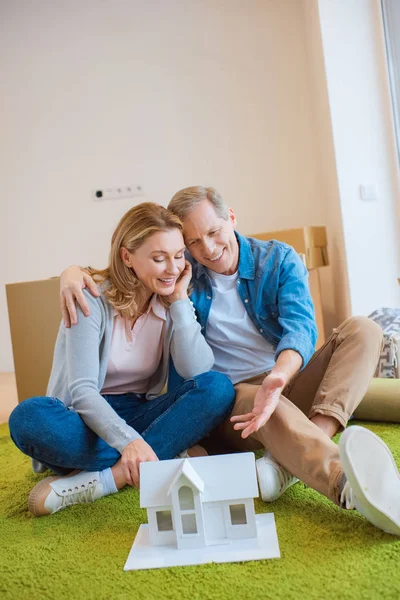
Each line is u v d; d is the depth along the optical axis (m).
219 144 3.76
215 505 1.00
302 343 1.26
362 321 1.33
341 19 2.81
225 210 1.40
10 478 1.56
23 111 4.05
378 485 0.93
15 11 4.01
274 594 0.82
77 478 1.26
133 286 1.33
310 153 3.63
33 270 4.15
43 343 2.33
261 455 1.50
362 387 1.25
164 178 3.87
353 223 2.83
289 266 1.45
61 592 0.89
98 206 4.00
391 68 2.80
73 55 3.95
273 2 3.62
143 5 3.82
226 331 1.49
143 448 1.13
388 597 0.78
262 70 3.67
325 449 1.06
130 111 3.89
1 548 1.08
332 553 0.92
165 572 0.92
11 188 4.12
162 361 1.46
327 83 2.82
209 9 3.72
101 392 1.42
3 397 3.12
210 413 1.29
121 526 1.14
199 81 3.77
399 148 2.81
